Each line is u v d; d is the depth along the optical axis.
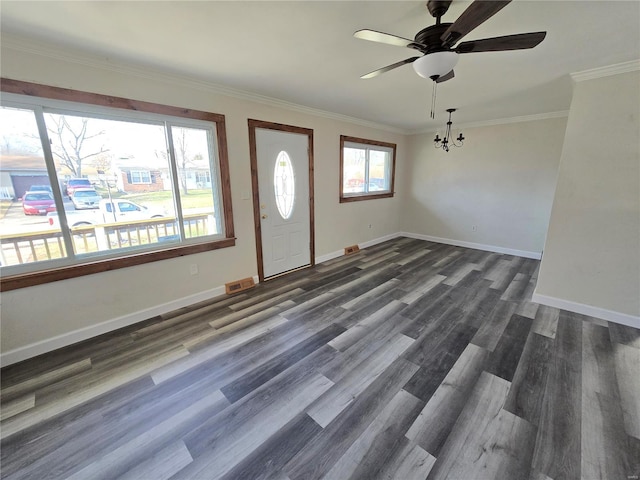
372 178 5.48
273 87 3.00
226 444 1.49
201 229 3.14
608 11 1.62
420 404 1.73
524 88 3.04
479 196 5.20
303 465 1.38
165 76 2.58
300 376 1.99
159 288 2.85
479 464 1.37
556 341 2.36
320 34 1.88
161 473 1.35
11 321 2.11
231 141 3.17
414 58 1.74
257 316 2.83
